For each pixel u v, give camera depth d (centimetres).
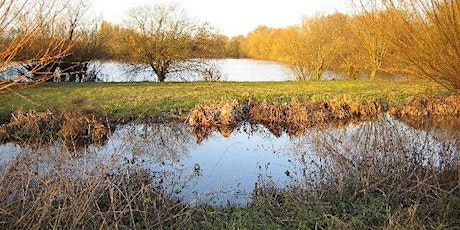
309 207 555
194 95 1858
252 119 1488
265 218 550
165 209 557
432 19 583
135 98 1736
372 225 503
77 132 1136
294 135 1308
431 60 595
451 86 616
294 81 2641
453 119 1413
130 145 857
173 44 2620
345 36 2569
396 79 1048
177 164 907
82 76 2428
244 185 781
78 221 468
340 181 598
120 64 2703
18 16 359
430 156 664
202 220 564
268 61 4566
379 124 886
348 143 791
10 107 1413
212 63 2786
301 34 2780
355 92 1973
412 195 571
